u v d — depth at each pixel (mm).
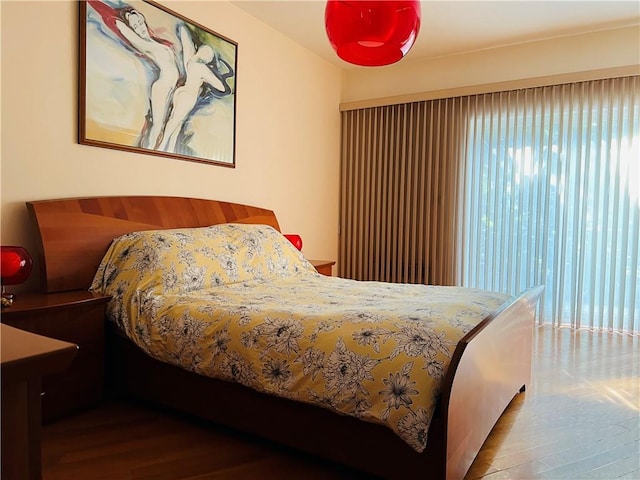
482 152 4152
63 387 2035
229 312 1951
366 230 4719
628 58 3641
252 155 3680
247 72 3580
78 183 2467
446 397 1403
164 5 2896
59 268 2266
